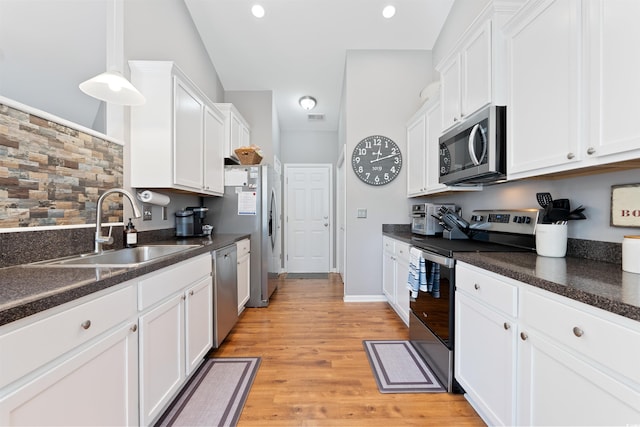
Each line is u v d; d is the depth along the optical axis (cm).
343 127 397
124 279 109
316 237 518
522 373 110
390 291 304
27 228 129
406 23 311
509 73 153
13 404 70
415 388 173
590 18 106
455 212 265
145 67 198
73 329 87
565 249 146
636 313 70
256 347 226
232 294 247
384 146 338
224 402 161
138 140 199
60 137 146
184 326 164
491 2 157
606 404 77
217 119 290
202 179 250
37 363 76
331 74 387
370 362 203
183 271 161
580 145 111
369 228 339
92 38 199
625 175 123
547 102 128
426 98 282
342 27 315
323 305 327
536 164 134
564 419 91
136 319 120
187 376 167
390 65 340
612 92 98
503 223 200
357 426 143
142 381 122
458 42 193
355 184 339
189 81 219
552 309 95
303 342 234
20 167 126
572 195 150
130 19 201
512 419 115
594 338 81
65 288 86
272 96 422
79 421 90
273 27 316
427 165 272
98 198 168
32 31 191
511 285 115
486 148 165
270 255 340
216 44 338
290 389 172
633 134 92
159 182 200
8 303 71
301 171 520
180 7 278
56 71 201
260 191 325
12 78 196
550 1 125
